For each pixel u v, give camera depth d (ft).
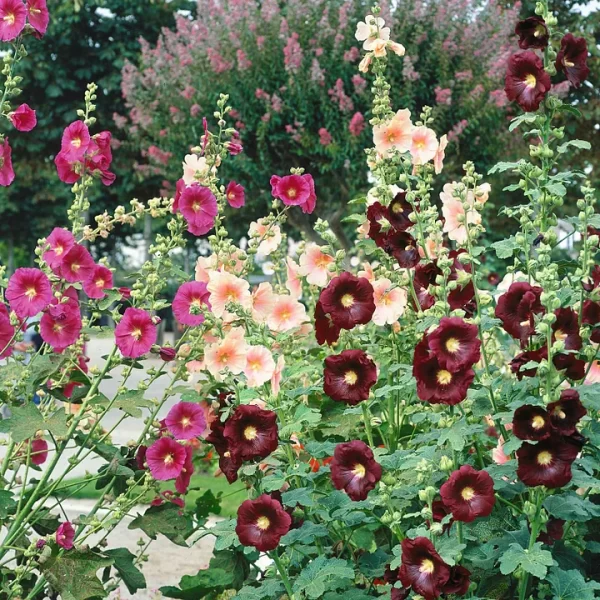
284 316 10.80
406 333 11.91
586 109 48.06
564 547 9.27
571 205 48.14
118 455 11.05
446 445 9.21
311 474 9.74
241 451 8.68
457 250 10.85
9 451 11.37
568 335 8.84
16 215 91.71
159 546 20.95
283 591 9.82
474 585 8.89
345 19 44.65
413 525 10.25
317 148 45.57
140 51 79.15
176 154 49.85
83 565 10.28
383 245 10.69
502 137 45.01
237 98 46.93
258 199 50.21
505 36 45.65
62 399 11.24
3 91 12.46
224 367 9.73
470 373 8.28
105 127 77.20
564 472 7.97
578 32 49.06
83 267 11.33
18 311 10.89
